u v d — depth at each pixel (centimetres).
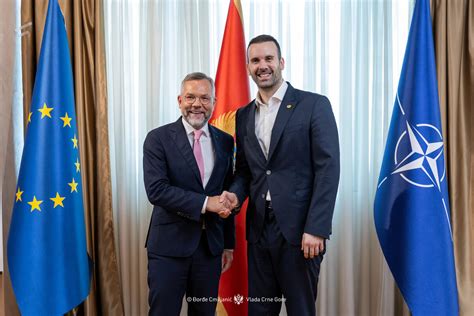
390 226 168
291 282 144
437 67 192
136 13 211
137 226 210
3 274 190
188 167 153
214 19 211
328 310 207
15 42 196
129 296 209
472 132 194
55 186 159
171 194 147
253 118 154
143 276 208
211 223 157
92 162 199
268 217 148
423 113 165
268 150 148
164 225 153
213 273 157
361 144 208
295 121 144
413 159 164
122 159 206
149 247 155
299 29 208
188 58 209
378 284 206
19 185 158
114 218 210
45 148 158
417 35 169
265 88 149
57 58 165
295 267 143
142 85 209
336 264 208
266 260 151
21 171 158
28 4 195
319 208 136
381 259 204
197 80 154
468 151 193
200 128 157
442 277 161
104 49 200
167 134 157
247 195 157
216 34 210
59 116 163
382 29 206
